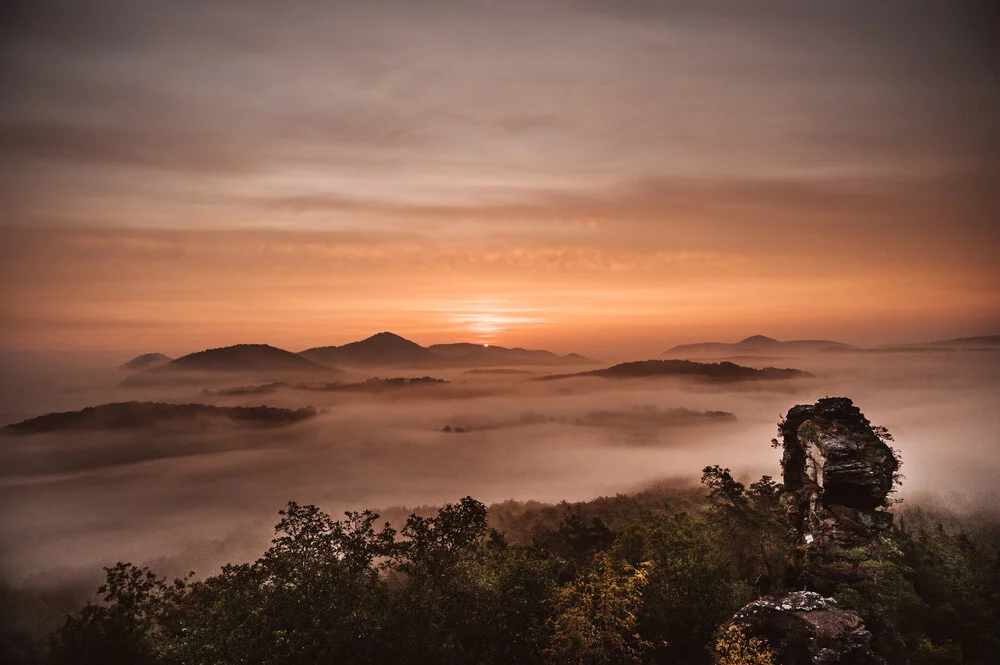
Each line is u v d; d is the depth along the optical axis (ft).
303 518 58.54
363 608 52.54
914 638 53.11
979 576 60.08
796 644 51.39
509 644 57.36
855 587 59.26
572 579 68.44
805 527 73.61
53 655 50.83
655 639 59.93
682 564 67.21
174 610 57.57
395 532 59.11
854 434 73.87
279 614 51.55
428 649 52.37
